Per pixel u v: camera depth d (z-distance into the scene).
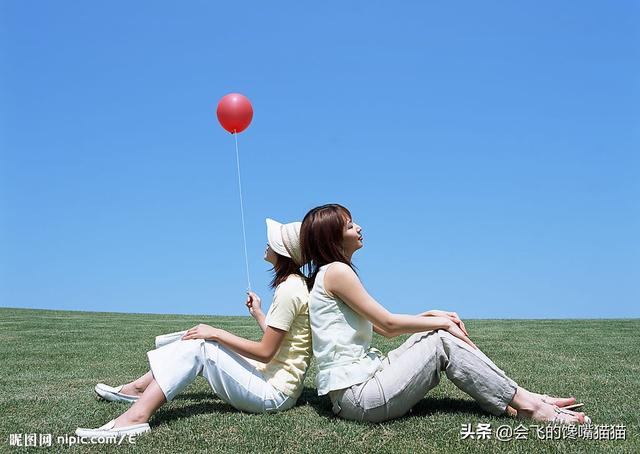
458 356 3.26
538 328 9.24
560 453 2.87
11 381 4.93
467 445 2.97
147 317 13.12
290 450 2.93
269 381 3.51
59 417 3.63
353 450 2.93
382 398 3.23
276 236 3.55
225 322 11.51
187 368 3.31
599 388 4.36
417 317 3.30
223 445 3.01
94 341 7.86
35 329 9.77
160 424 3.35
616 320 10.93
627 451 2.89
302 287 3.49
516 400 3.31
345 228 3.44
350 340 3.33
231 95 5.11
